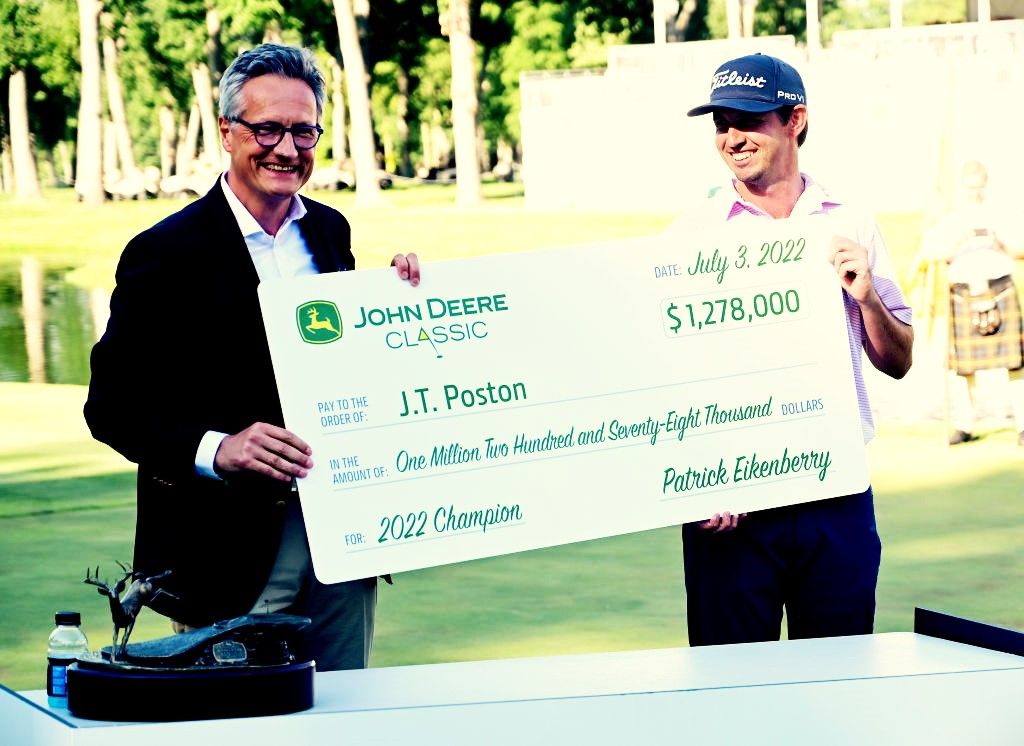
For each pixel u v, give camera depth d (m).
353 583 4.39
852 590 4.68
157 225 4.27
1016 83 19.31
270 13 38.94
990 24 23.83
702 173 27.50
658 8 36.94
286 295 4.13
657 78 27.62
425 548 4.23
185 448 4.09
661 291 4.45
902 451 12.96
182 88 39.75
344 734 3.34
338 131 41.69
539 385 4.33
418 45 43.72
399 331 4.21
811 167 22.25
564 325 4.36
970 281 13.23
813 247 4.57
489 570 9.14
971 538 9.84
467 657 7.30
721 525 4.53
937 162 19.84
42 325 21.75
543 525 4.33
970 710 3.69
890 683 3.65
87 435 14.41
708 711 3.54
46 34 38.34
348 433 4.17
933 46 24.23
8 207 34.47
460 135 36.31
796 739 3.58
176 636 3.48
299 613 4.38
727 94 4.71
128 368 4.20
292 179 4.28
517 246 25.41
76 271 26.66
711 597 4.71
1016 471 12.09
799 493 4.58
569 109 28.39
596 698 3.49
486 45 40.06
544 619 8.01
